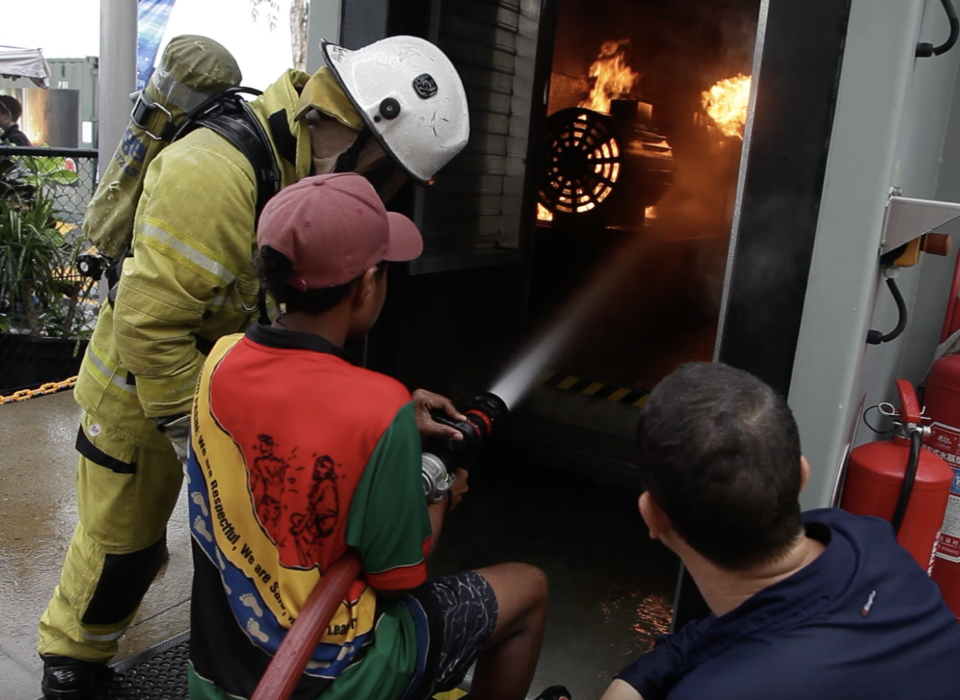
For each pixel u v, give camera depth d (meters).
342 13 2.43
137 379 1.77
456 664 1.50
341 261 1.29
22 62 9.63
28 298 4.97
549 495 3.62
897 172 1.92
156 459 2.02
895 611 1.02
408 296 3.15
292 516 1.27
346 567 1.30
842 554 1.07
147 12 11.84
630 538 3.30
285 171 1.84
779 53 1.81
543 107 3.77
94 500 2.02
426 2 2.65
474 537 3.24
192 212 1.68
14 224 4.84
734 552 1.02
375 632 1.35
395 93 1.81
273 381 1.30
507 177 3.61
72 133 13.39
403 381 3.20
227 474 1.33
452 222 3.26
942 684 1.00
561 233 5.66
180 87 1.83
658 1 7.11
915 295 3.40
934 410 2.78
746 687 0.98
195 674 1.40
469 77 3.16
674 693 1.03
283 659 1.18
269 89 1.88
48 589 2.81
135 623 2.65
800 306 1.87
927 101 2.43
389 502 1.27
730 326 1.96
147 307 1.68
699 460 0.98
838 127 1.78
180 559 3.05
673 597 2.91
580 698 2.39
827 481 1.90
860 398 2.31
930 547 2.24
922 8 1.81
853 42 1.74
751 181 1.88
